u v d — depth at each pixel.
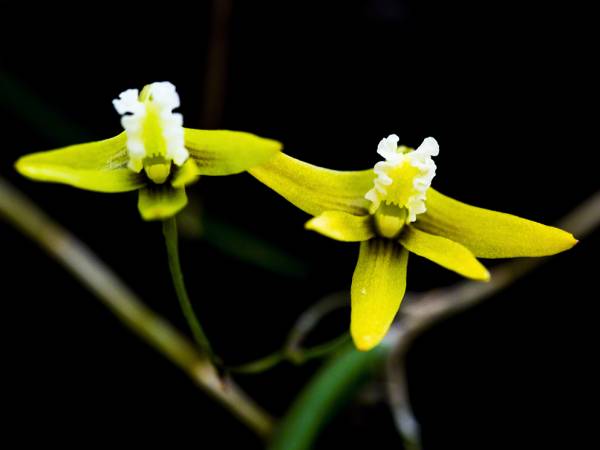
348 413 0.18
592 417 0.19
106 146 0.13
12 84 0.19
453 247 0.13
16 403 0.19
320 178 0.13
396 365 0.18
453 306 0.19
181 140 0.12
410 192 0.13
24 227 0.18
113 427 0.19
